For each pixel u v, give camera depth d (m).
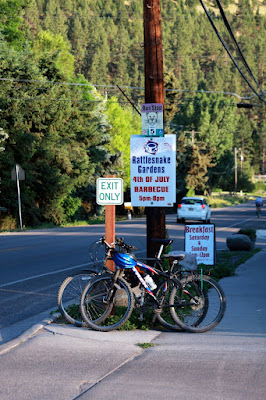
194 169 103.69
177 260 10.14
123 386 6.89
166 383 7.00
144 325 9.95
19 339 8.94
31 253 23.17
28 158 47.41
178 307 9.96
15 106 46.41
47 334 9.33
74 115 55.88
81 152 57.97
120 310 9.98
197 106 157.50
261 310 11.91
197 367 7.65
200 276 10.00
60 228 43.38
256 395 6.60
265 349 8.62
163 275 10.02
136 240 29.30
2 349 8.40
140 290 10.01
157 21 11.83
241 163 188.00
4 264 19.78
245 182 180.12
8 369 7.54
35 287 15.31
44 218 52.16
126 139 88.75
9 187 45.62
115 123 87.94
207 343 9.00
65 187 51.12
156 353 8.34
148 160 11.66
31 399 6.48
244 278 16.92
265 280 16.47
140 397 6.52
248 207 102.69
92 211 63.22
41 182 49.69
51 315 10.77
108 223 10.41
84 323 9.96
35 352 8.30
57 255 22.47
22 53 50.03
